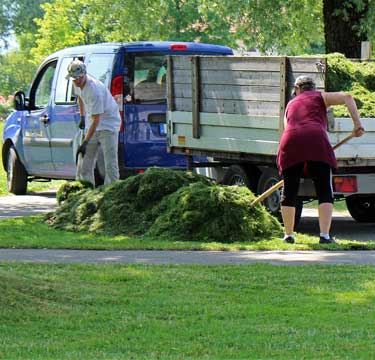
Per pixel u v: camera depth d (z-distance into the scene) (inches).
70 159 1549.0
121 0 2733.8
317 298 757.9
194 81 1301.7
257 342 626.5
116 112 1323.8
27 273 831.7
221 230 1086.4
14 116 1717.5
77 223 1181.1
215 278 834.2
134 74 1440.7
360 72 1258.0
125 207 1157.7
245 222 1091.3
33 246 1039.6
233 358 586.6
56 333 653.9
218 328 664.4
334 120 1139.9
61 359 582.6
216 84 1274.6
